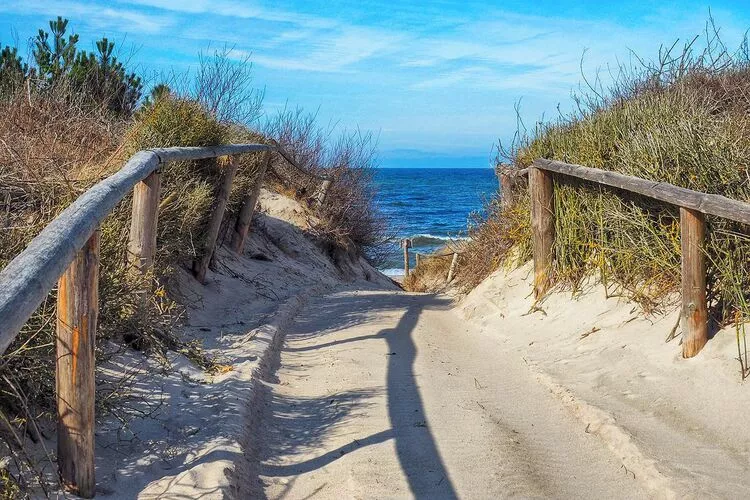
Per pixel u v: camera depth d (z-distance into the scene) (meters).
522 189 10.41
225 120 13.55
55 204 5.98
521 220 9.78
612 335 6.37
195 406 4.84
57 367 3.36
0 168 6.20
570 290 7.87
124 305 5.34
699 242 5.28
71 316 3.35
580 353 6.29
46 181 6.21
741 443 4.21
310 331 8.29
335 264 17.41
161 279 7.46
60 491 3.32
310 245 16.11
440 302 10.95
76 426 3.36
